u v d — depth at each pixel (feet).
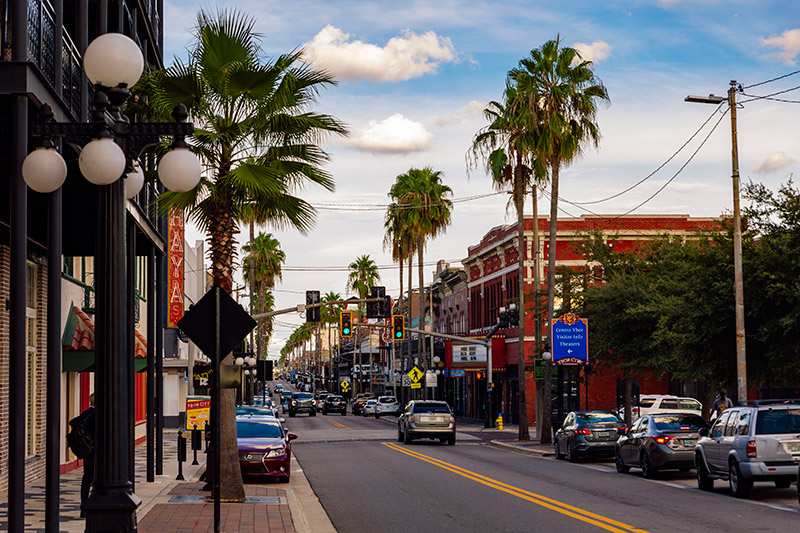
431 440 161.07
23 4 40.78
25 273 39.32
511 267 214.69
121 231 34.42
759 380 94.22
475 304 252.83
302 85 63.77
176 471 87.61
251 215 67.51
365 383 465.47
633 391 122.52
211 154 64.13
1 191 56.85
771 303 86.02
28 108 43.45
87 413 53.31
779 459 65.21
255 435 84.48
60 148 47.11
